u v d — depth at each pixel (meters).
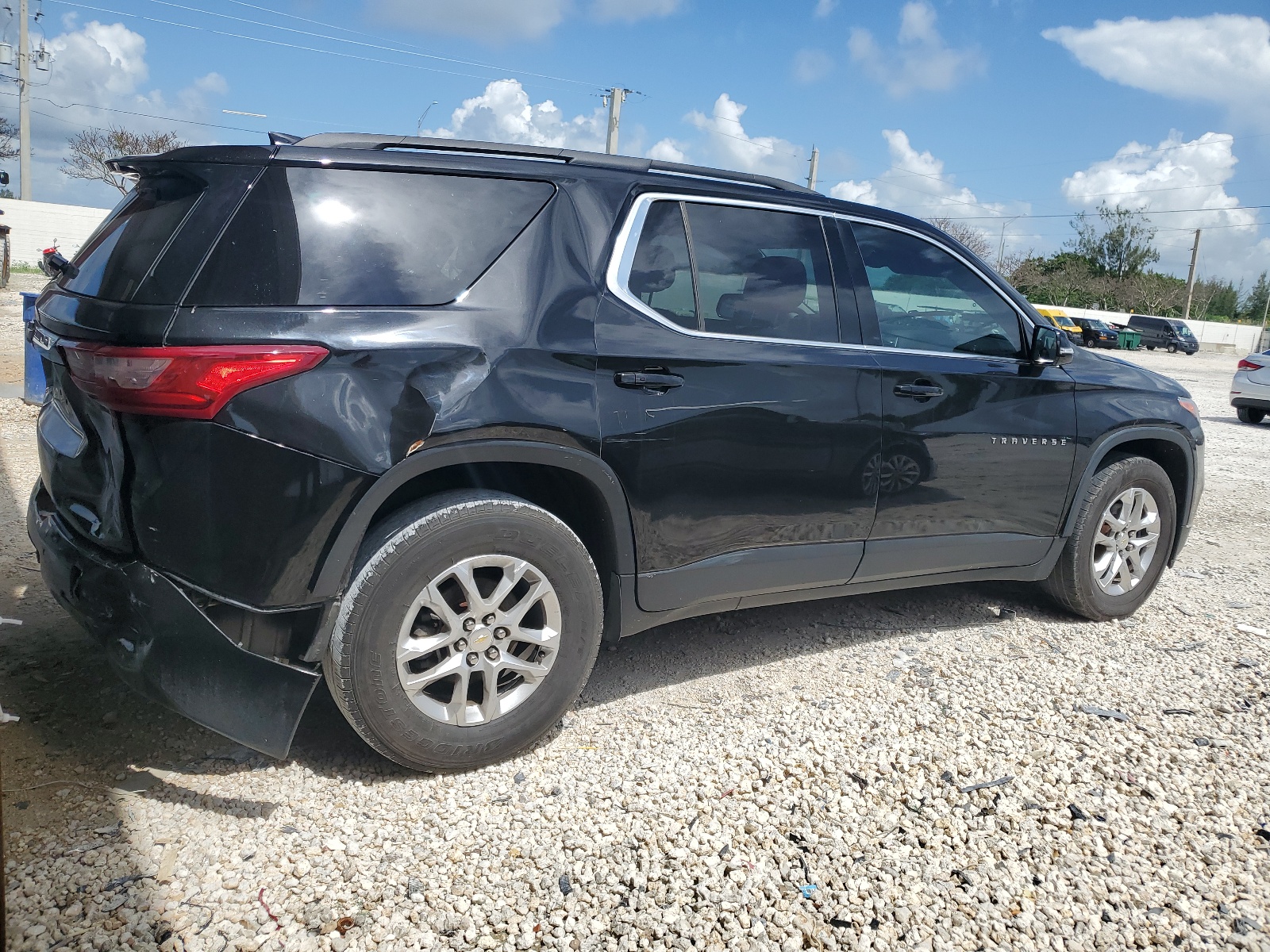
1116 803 2.77
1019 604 4.64
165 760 2.69
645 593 3.04
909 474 3.56
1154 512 4.46
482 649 2.71
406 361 2.50
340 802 2.56
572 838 2.47
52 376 2.81
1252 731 3.28
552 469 2.85
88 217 37.41
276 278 2.43
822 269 3.46
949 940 2.17
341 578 2.46
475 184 2.80
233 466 2.33
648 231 3.06
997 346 3.92
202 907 2.11
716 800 2.69
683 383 2.98
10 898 2.06
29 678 3.06
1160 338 43.09
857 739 3.08
